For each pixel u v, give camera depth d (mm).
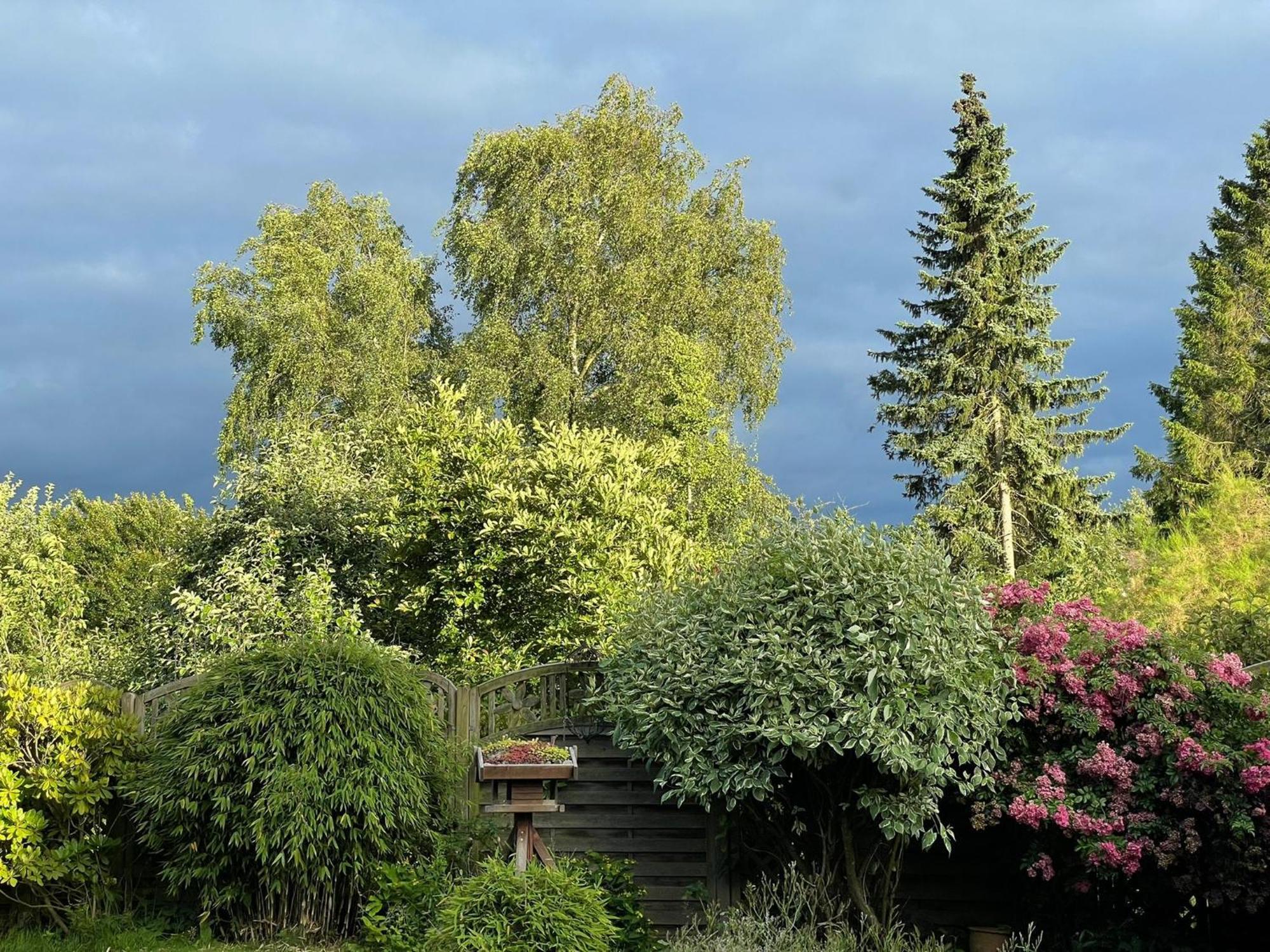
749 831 9500
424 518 12469
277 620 12773
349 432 18031
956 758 8891
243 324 22672
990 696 8734
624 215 23062
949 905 9422
